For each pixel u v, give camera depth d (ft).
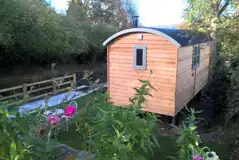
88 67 48.37
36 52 35.83
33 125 4.89
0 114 4.52
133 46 19.88
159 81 19.19
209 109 23.13
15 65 35.99
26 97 6.90
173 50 18.10
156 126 5.43
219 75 22.21
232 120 15.96
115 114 4.81
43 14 34.58
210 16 19.30
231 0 18.25
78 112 5.90
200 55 25.62
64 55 41.73
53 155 4.94
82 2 67.51
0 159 4.29
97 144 4.45
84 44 44.60
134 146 4.59
